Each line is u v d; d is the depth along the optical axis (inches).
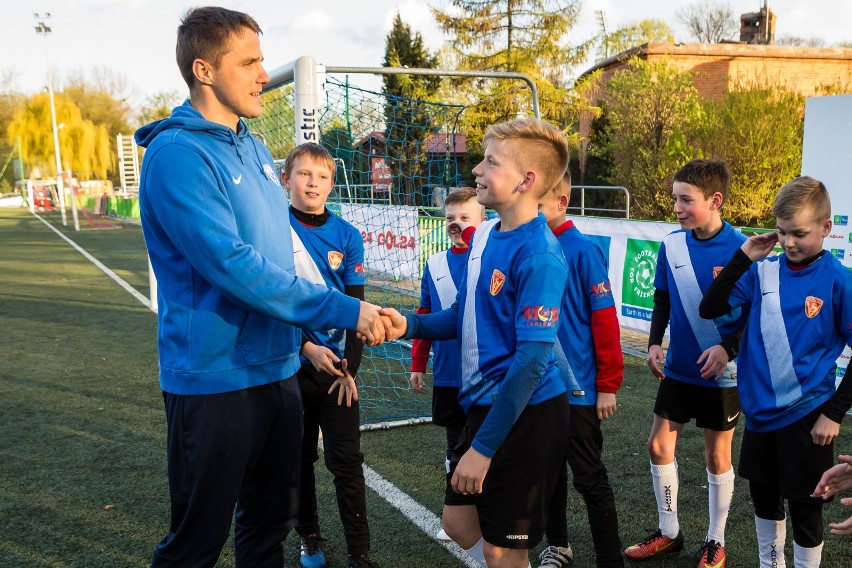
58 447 167.8
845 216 207.3
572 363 100.7
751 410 96.4
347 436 109.4
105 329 317.7
